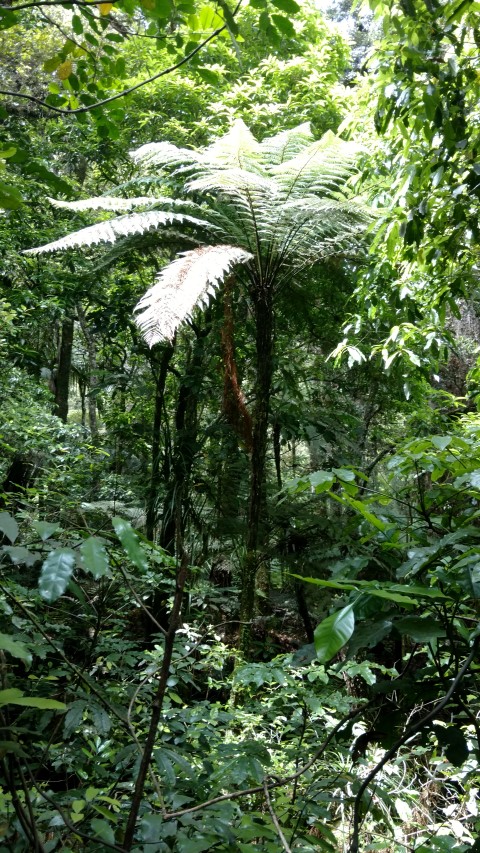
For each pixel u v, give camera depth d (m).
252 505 3.84
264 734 2.29
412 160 2.44
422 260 2.71
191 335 6.00
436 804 2.23
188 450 5.15
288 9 1.60
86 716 1.33
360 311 4.78
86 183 7.14
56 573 0.83
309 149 3.73
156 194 5.93
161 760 1.28
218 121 5.60
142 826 1.01
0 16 1.61
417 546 1.23
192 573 4.09
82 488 4.39
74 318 6.13
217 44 5.54
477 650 0.99
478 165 2.16
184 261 3.57
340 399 6.03
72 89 2.03
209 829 1.12
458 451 1.41
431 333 3.46
